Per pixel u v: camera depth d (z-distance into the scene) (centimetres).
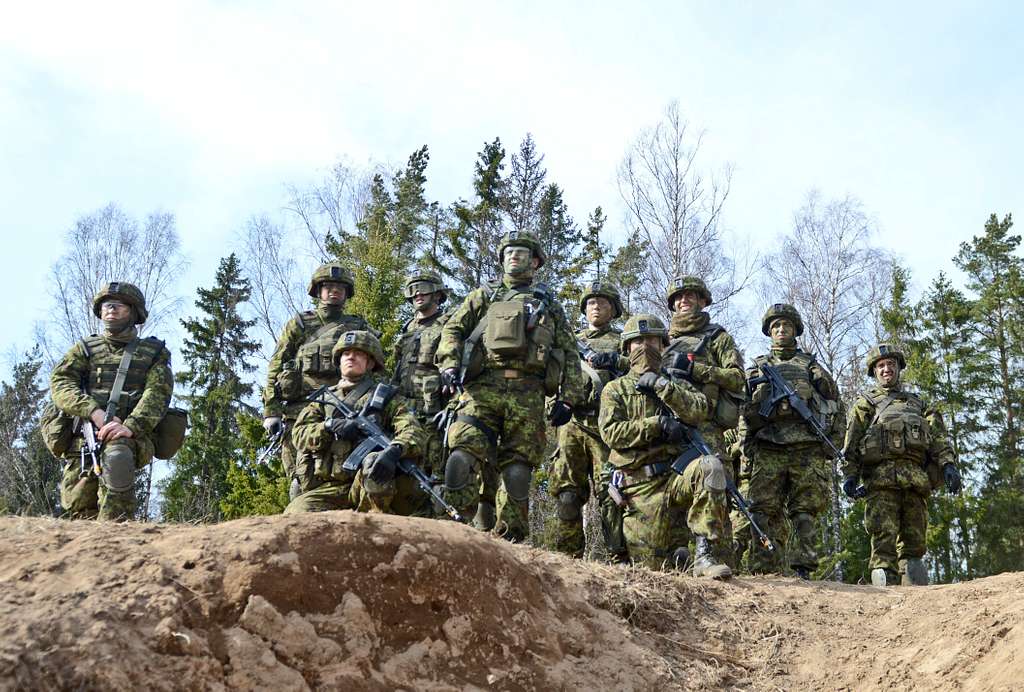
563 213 2619
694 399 774
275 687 445
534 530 1850
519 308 817
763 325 1076
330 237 2630
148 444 854
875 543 1081
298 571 487
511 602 553
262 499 1453
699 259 2672
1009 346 2975
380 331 1612
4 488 2367
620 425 782
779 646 646
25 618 426
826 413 1030
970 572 2453
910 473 1064
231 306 3497
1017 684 537
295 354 959
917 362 2839
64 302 2833
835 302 2775
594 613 621
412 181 2858
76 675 407
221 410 3050
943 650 605
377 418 732
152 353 884
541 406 824
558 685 538
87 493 842
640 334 800
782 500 1022
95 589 454
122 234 2877
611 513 874
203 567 478
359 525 520
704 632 652
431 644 504
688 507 770
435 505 769
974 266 3197
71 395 844
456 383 805
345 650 475
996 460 2777
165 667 430
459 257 2391
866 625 666
